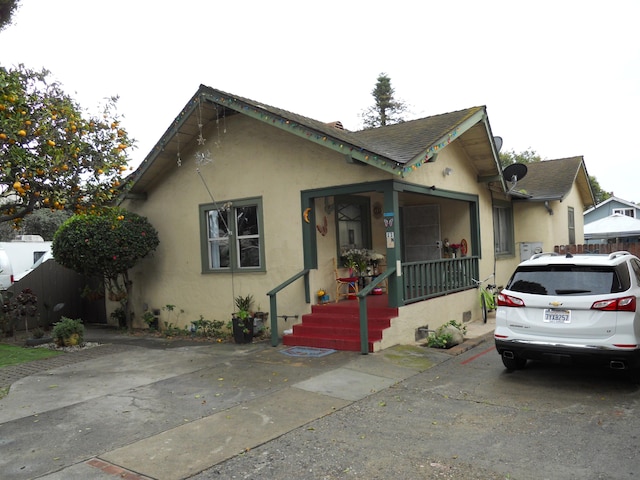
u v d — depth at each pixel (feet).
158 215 42.06
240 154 37.29
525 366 26.11
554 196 49.83
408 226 46.03
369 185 31.45
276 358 28.81
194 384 24.14
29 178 26.66
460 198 39.52
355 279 35.88
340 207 37.58
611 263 21.70
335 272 36.17
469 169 41.50
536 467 14.57
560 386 22.30
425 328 33.55
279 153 35.45
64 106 28.14
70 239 37.24
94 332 43.14
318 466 15.07
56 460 15.87
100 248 36.88
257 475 14.60
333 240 36.29
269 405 20.68
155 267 42.42
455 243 43.42
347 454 15.85
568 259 22.93
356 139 35.65
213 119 38.11
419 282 34.17
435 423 18.34
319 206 35.17
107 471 15.03
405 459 15.39
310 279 34.09
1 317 39.47
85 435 17.92
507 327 23.29
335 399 21.30
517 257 52.54
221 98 34.30
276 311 32.76
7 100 24.88
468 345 30.76
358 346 29.50
